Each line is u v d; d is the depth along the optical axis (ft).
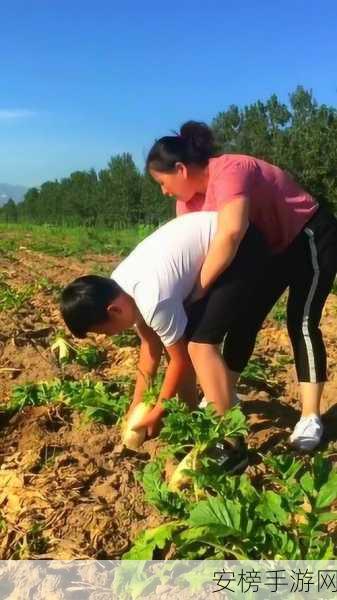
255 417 9.64
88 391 9.53
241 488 6.56
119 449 8.42
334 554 6.16
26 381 11.19
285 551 5.74
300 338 8.39
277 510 5.95
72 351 12.44
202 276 7.43
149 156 7.90
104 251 36.19
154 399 8.25
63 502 7.39
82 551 6.71
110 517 7.12
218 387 7.64
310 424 8.40
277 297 8.53
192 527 6.05
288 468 6.67
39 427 9.16
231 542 5.99
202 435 7.09
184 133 7.81
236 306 7.54
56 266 28.09
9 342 13.30
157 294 7.17
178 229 7.56
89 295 7.24
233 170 7.56
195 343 7.61
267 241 8.09
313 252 8.15
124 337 13.38
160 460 7.39
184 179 7.77
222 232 7.35
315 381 8.43
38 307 17.34
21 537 6.99
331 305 18.03
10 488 7.81
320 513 6.01
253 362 11.59
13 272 24.72
